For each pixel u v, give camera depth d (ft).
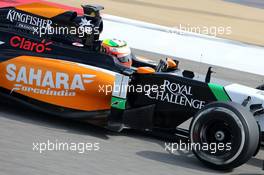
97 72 83.46
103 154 73.56
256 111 75.87
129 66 89.51
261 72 156.46
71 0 260.42
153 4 294.66
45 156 69.56
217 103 71.46
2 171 62.44
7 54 87.30
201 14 281.54
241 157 69.31
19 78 86.12
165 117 84.17
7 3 206.59
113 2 276.82
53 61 85.66
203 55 167.94
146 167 70.49
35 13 90.53
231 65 159.84
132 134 85.35
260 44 208.95
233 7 332.60
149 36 186.09
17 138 75.10
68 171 65.41
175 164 73.05
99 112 83.15
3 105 90.22
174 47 173.88
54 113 84.79
